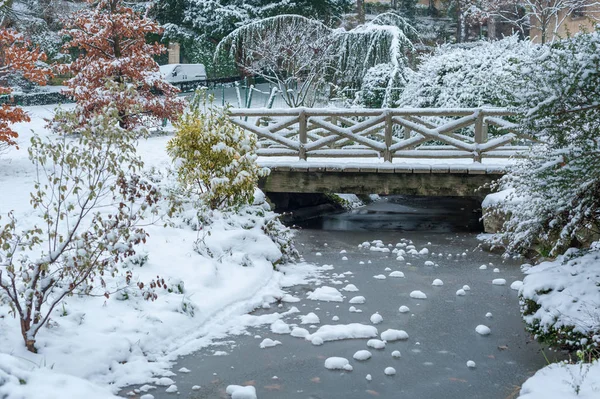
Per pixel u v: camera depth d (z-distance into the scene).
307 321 6.34
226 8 27.86
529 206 7.21
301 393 4.79
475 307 6.86
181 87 28.48
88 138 5.38
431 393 4.79
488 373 5.16
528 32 31.39
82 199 8.71
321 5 28.22
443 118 14.59
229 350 5.63
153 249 7.39
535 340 5.87
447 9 37.94
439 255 9.19
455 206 14.16
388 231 11.12
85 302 5.92
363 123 11.64
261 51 22.27
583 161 6.16
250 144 9.09
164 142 13.95
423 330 6.16
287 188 11.51
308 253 9.38
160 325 5.78
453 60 14.90
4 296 4.96
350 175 11.35
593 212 6.65
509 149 11.71
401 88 17.03
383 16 23.16
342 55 19.97
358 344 5.80
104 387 4.76
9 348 4.78
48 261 4.91
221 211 8.73
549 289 6.15
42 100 26.19
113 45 15.78
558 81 6.00
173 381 4.96
